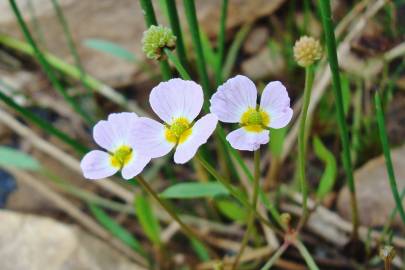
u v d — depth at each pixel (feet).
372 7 0.80
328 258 0.74
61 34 0.91
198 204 0.80
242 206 0.75
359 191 0.75
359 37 0.83
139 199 0.67
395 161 0.75
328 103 0.80
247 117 0.51
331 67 0.55
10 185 0.86
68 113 0.91
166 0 0.63
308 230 0.76
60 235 0.75
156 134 0.51
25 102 0.93
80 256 0.73
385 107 0.79
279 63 0.88
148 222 0.70
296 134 0.78
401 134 0.80
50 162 0.87
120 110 0.92
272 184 0.79
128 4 0.89
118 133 0.54
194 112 0.51
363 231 0.73
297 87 0.87
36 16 0.89
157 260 0.77
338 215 0.76
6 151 0.76
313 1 0.91
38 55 0.70
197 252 0.76
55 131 0.68
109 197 0.83
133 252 0.77
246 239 0.66
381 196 0.74
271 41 0.86
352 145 0.79
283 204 0.78
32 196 0.84
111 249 0.74
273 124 0.51
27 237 0.75
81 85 0.93
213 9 0.88
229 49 0.92
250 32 0.92
